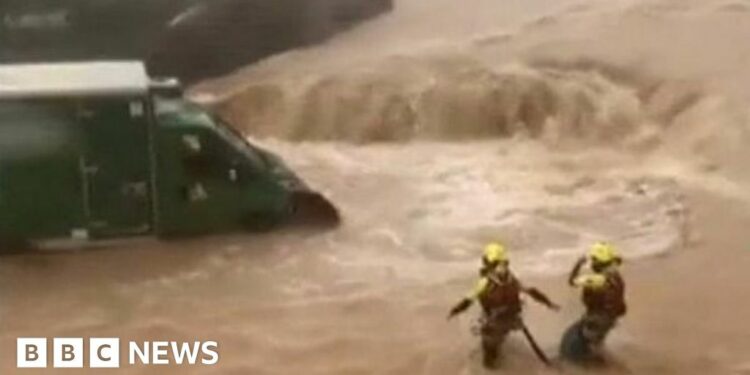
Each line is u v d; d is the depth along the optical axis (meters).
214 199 27.86
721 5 37.97
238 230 28.19
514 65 35.62
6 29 37.72
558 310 24.64
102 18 38.31
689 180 31.05
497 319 23.97
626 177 31.38
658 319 25.59
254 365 24.33
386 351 24.69
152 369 24.23
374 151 34.06
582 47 35.97
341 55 38.34
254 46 39.47
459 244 28.03
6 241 27.22
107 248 27.59
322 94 35.62
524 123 34.78
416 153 33.69
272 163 29.39
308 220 28.55
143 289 26.44
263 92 36.16
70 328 25.27
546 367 24.25
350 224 28.83
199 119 27.86
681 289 26.50
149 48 38.81
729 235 28.41
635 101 34.09
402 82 35.56
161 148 27.42
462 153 33.56
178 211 27.73
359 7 41.16
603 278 24.11
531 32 37.62
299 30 40.03
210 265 27.22
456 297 26.17
